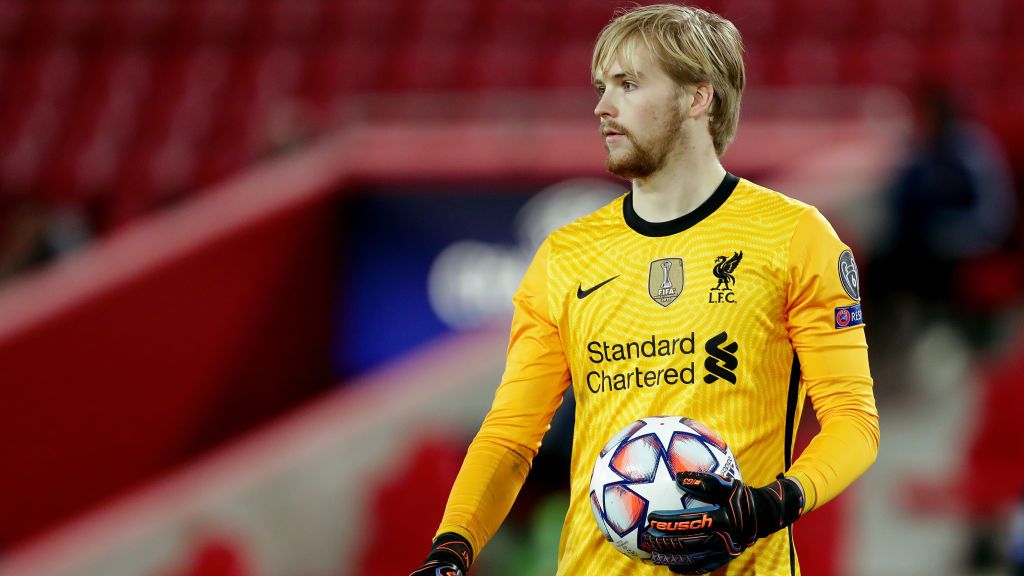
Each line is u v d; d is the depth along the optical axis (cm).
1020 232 3266
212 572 2400
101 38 5153
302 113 4488
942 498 2416
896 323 2845
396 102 3981
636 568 974
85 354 3120
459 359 2809
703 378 955
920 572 2325
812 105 3662
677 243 980
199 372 3284
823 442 923
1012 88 4281
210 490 2656
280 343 3400
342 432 2691
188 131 4741
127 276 3184
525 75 4750
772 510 873
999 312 2988
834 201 2856
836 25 4688
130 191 4528
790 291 958
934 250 2711
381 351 3384
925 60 4488
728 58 995
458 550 973
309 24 5097
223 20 5131
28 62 5097
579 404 1013
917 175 2692
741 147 3331
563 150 3362
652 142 979
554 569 2241
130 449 3173
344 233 3422
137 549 2602
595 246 1011
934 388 2852
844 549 2217
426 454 2488
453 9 5053
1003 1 4700
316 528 2648
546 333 1027
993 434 2455
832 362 947
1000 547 2336
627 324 981
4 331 3030
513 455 1020
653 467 916
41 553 2602
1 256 3906
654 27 980
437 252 3369
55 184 4584
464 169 3359
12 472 3025
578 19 4959
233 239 3325
